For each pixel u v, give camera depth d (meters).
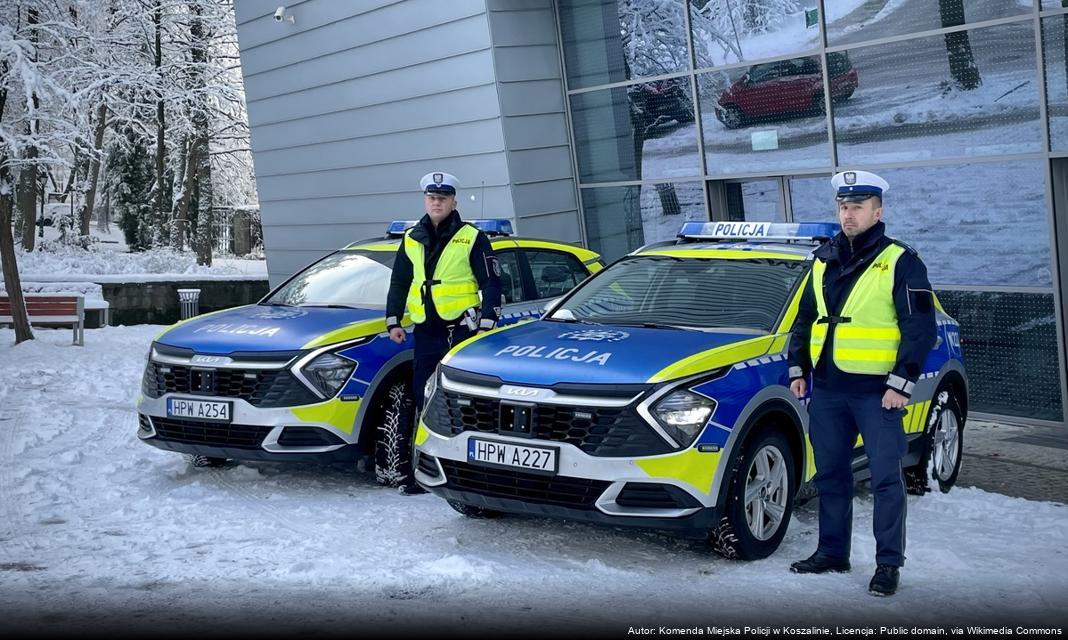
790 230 7.08
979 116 9.71
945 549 5.75
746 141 11.56
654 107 12.38
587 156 13.18
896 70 10.21
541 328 6.55
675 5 11.98
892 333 5.28
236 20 16.75
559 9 13.05
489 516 6.60
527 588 5.23
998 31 9.47
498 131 12.67
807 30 10.83
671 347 5.83
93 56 22.23
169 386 7.54
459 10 12.80
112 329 21.00
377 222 14.95
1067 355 9.45
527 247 8.73
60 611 4.91
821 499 5.55
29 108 18.25
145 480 7.81
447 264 7.21
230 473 7.99
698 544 6.05
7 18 19.17
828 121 10.77
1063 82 9.12
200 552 5.89
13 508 6.98
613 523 5.39
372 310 8.00
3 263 16.72
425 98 13.59
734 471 5.55
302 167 16.06
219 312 8.38
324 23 14.99
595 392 5.47
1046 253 9.49
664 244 7.54
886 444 5.25
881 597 5.08
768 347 6.03
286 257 16.83
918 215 10.31
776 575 5.47
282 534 6.27
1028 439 9.21
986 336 9.98
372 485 7.61
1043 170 9.38
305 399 7.14
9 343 16.88
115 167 35.31
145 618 4.80
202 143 32.66
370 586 5.26
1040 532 6.24
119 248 36.28
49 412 10.85
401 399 7.41
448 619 4.77
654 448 5.34
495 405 5.74
